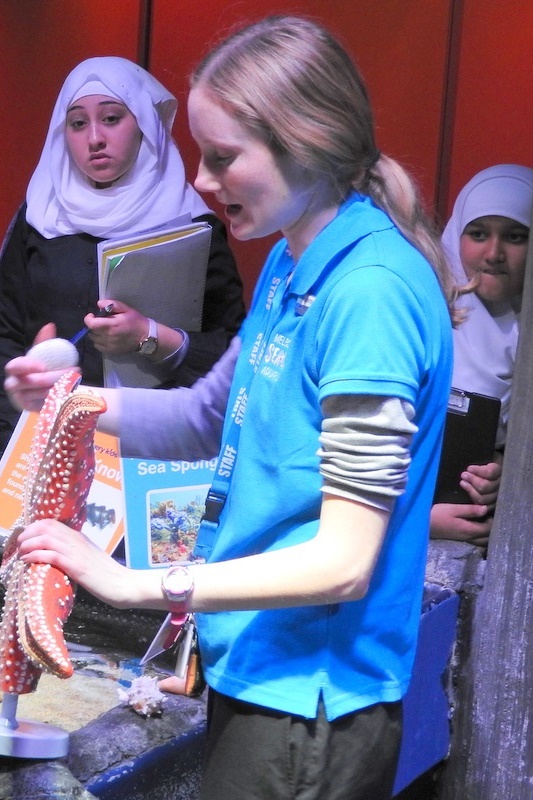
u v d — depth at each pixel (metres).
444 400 1.40
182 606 1.25
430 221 1.46
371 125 1.38
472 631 2.59
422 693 2.46
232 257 2.91
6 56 4.15
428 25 3.72
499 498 2.54
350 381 1.24
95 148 2.88
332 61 1.31
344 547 1.23
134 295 2.46
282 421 1.36
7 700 1.53
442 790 2.67
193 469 2.31
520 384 2.47
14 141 4.19
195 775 1.96
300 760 1.37
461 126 3.73
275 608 1.25
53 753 1.56
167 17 4.01
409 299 1.29
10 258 2.99
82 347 2.80
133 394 1.69
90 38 4.09
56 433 1.39
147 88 2.98
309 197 1.35
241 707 1.41
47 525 1.31
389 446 1.24
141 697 1.94
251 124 1.28
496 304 2.98
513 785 2.55
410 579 1.42
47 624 1.30
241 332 1.65
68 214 2.90
